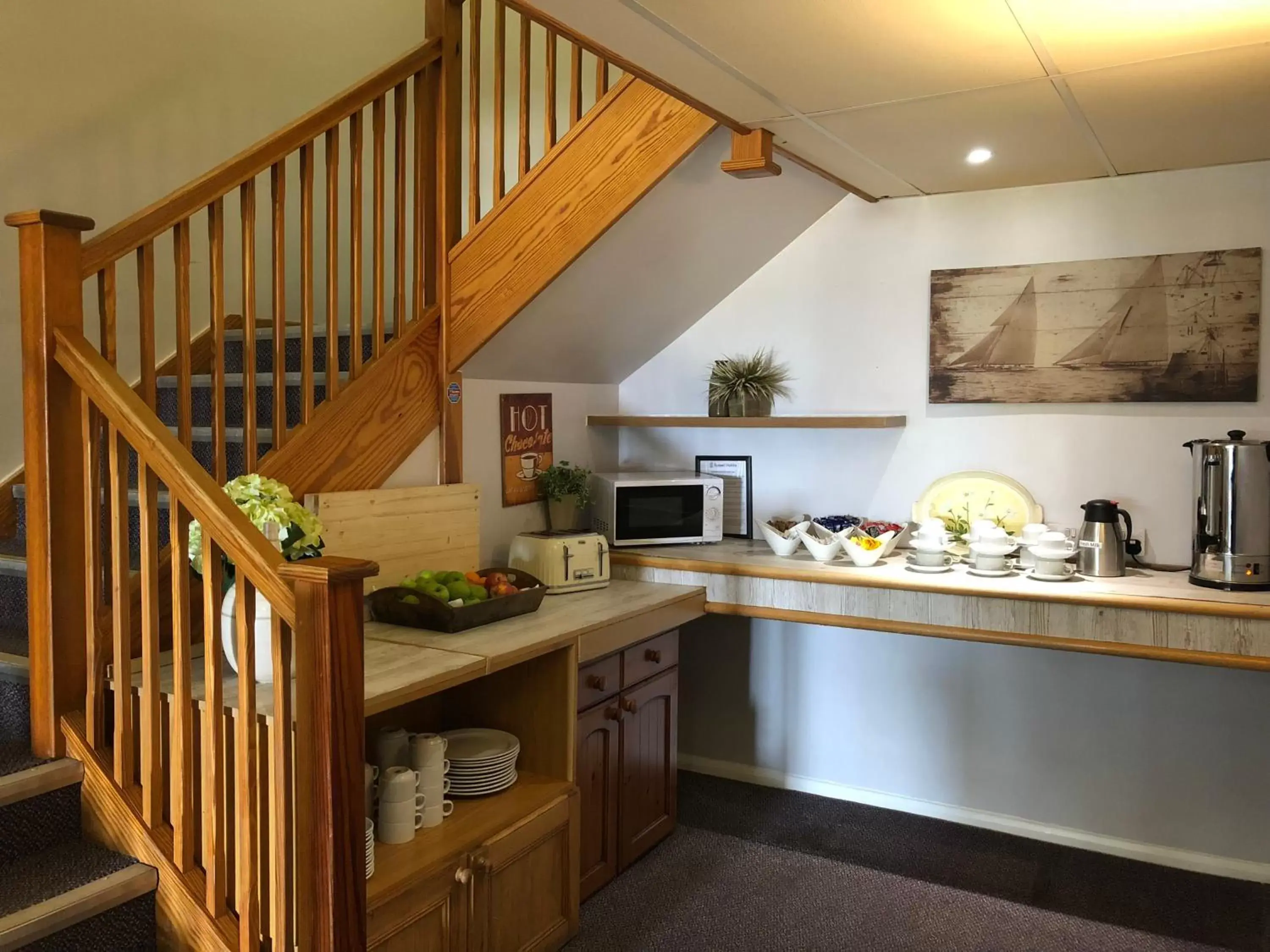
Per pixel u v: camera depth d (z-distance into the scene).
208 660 1.98
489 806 2.60
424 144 3.11
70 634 2.26
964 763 3.55
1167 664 3.23
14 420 3.10
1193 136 2.78
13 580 2.75
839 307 3.71
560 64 4.09
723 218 3.29
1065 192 3.32
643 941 2.73
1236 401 3.11
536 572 3.25
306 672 1.79
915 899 2.98
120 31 3.22
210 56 3.50
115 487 2.11
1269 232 3.05
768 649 3.89
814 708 3.81
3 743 2.36
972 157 3.01
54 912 1.90
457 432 3.24
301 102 3.85
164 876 2.07
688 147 2.74
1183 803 3.23
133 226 2.28
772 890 3.03
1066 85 2.35
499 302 3.08
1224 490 2.86
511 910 2.51
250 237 2.56
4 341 3.04
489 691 2.90
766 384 3.72
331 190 2.77
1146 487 3.25
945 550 3.25
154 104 3.34
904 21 1.96
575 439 3.90
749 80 2.32
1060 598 2.88
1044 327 3.35
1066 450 3.35
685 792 3.83
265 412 3.15
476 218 3.14
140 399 2.12
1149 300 3.21
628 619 2.96
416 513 3.02
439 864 2.26
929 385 3.56
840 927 2.81
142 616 2.09
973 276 3.45
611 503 3.62
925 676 3.60
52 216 2.13
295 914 1.90
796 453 3.82
